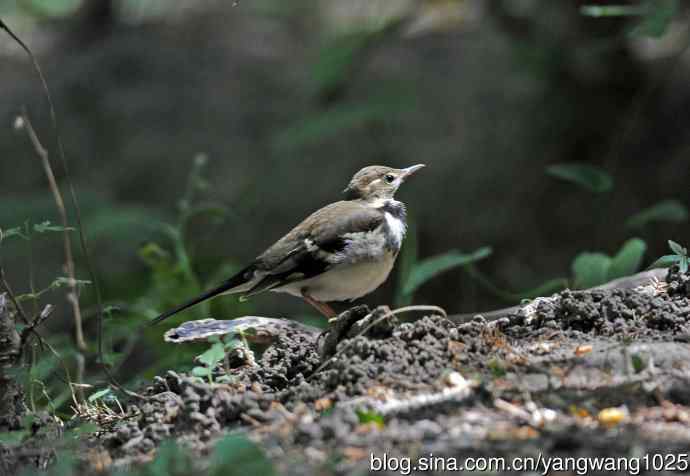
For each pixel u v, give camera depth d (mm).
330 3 20734
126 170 16938
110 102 18125
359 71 17312
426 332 6180
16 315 6555
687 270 7066
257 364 6930
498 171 15727
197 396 5766
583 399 5379
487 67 17234
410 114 16609
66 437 5945
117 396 7367
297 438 5191
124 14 20797
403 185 15859
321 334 6980
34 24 20219
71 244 15031
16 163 17312
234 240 15773
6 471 5559
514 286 14656
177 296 10227
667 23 9742
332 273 8086
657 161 15117
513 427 5125
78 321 7082
